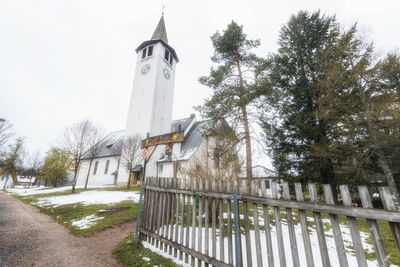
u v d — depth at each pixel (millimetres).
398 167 8742
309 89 10836
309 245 1938
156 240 4074
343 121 9164
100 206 9281
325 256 1814
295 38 12500
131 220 6816
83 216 7547
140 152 22938
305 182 10242
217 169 6297
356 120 9008
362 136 9008
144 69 28203
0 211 8992
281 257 2102
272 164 11211
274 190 2320
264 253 3879
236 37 12656
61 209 9188
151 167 22438
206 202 3139
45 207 10055
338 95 9570
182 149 22188
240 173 6266
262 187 2457
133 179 23000
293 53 12422
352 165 9461
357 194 9781
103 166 28859
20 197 14867
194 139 22688
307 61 11508
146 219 4562
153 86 26031
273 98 10727
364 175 9281
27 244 4723
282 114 11078
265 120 11602
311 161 10070
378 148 8422
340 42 10117
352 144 9008
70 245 4641
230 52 13352
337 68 9406
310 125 9922
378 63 9195
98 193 14484
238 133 10758
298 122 9930
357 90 9406
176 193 3791
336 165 10102
